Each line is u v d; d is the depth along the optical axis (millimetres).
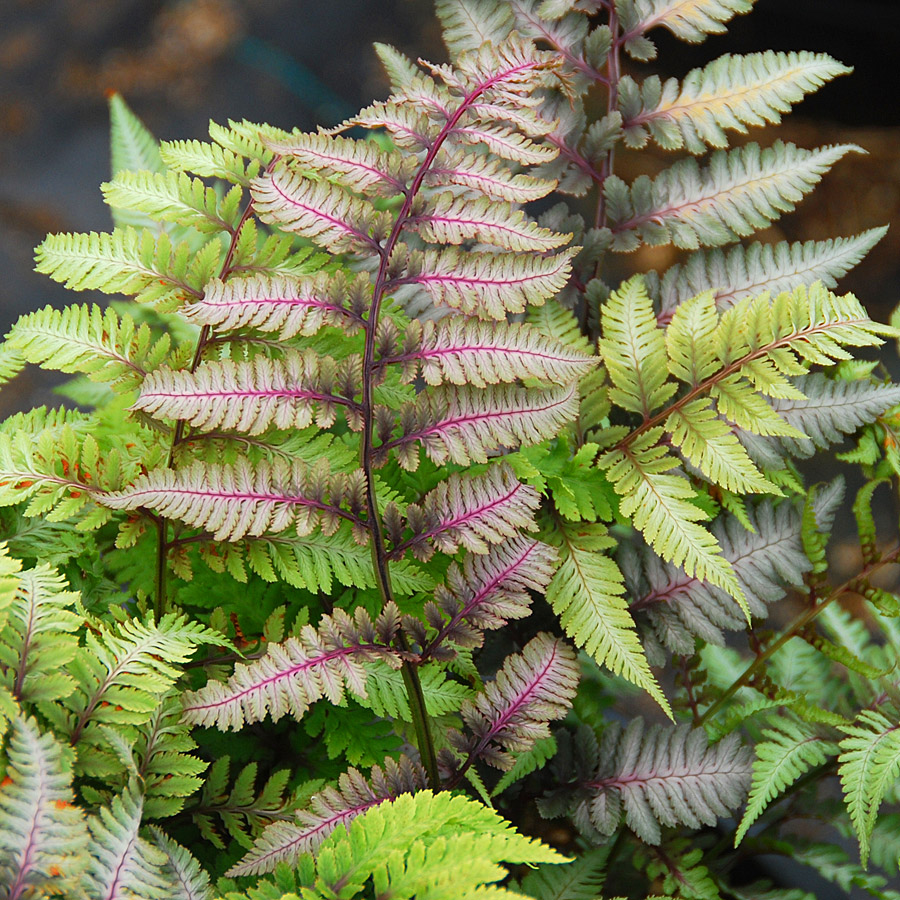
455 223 1223
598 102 1457
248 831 1259
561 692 1234
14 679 1155
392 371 1285
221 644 1212
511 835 1141
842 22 3059
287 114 4191
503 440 1221
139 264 1246
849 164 3748
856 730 1294
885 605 1329
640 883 1362
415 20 4527
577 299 1368
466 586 1228
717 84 1354
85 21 4430
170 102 4172
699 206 1354
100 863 1137
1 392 3064
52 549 1274
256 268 1260
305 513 1222
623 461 1282
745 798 1306
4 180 3834
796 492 1379
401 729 1277
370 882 1175
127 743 1172
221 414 1211
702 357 1280
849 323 1268
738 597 1252
